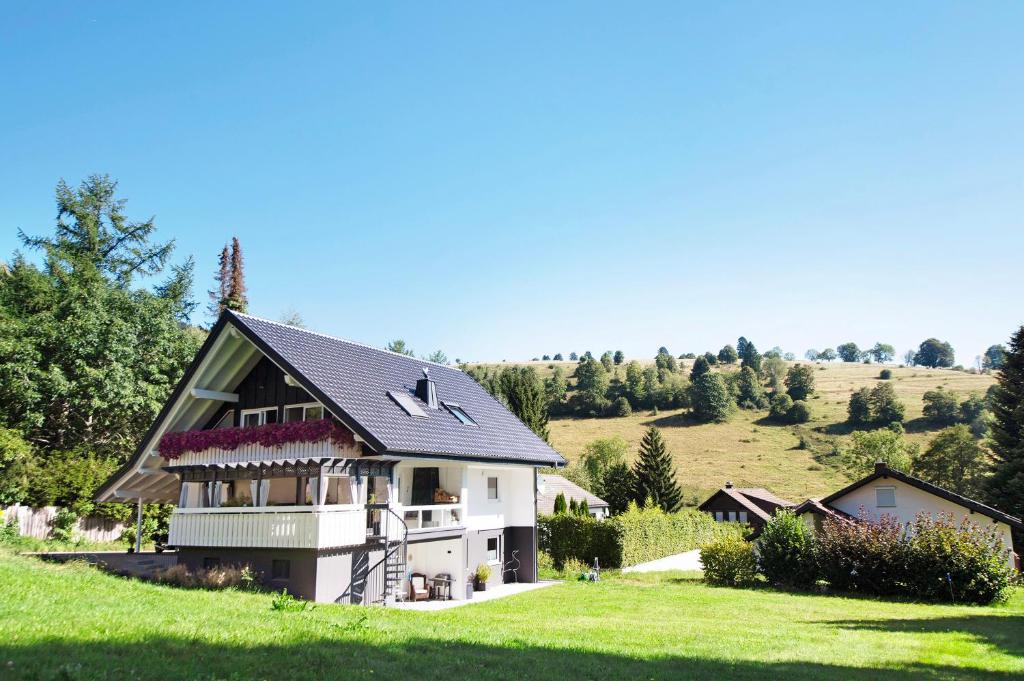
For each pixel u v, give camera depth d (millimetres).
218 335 21297
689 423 110000
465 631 12578
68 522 30031
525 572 27094
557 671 9828
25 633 8383
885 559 24453
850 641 14742
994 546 24516
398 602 20656
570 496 52500
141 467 22844
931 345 165125
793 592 25188
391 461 20500
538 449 28156
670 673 10469
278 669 8180
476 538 24531
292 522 18312
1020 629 17047
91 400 34844
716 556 27547
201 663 8055
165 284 44719
